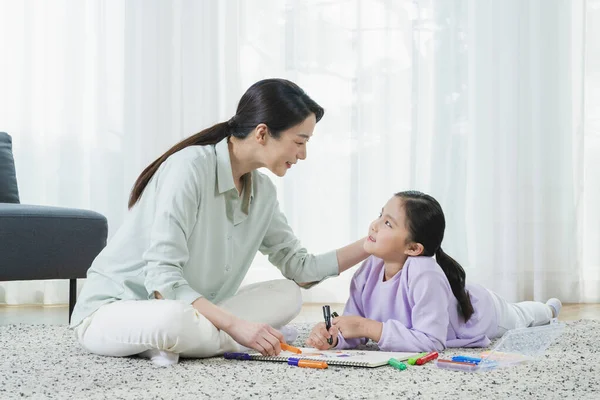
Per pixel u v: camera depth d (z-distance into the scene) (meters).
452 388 1.52
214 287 2.04
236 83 3.55
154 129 3.53
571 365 1.77
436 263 2.02
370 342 2.17
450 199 3.56
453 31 3.56
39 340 2.23
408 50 3.56
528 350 1.86
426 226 1.98
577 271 3.56
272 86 1.91
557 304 2.65
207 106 3.54
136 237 1.96
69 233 2.73
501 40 3.55
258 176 2.11
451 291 2.05
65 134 3.50
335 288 3.54
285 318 2.09
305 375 1.64
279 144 1.91
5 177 3.11
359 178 3.54
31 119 3.49
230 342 1.88
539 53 3.56
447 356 1.92
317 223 3.57
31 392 1.50
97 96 3.51
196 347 1.80
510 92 3.53
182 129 3.54
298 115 1.89
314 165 3.56
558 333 1.96
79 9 3.51
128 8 3.52
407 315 2.02
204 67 3.54
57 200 3.52
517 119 3.53
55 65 3.50
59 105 3.51
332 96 3.56
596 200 3.60
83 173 3.53
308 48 3.56
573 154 3.58
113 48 3.53
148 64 3.53
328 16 3.56
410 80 3.55
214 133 2.01
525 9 3.57
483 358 1.75
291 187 3.55
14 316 3.08
